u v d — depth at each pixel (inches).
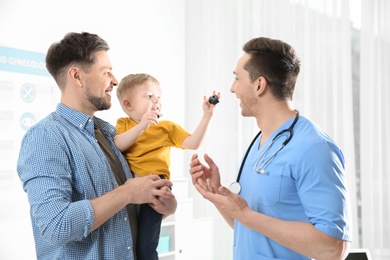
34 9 115.3
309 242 51.7
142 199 55.7
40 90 115.6
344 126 133.0
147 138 75.0
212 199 55.3
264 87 58.4
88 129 59.8
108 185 58.3
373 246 127.3
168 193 56.8
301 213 56.0
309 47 137.3
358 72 133.3
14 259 107.5
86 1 127.8
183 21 158.2
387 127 126.6
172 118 153.6
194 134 78.2
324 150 54.0
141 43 143.4
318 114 135.9
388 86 126.8
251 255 58.5
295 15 139.7
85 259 54.9
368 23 129.0
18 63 111.4
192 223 127.8
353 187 130.6
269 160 57.2
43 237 52.2
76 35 60.4
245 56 59.9
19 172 55.8
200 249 130.0
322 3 135.9
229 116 151.3
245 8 149.5
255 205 58.0
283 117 59.4
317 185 52.9
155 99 80.4
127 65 139.1
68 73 59.3
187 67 159.6
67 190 53.4
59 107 59.7
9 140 108.8
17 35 111.7
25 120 112.1
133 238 63.2
